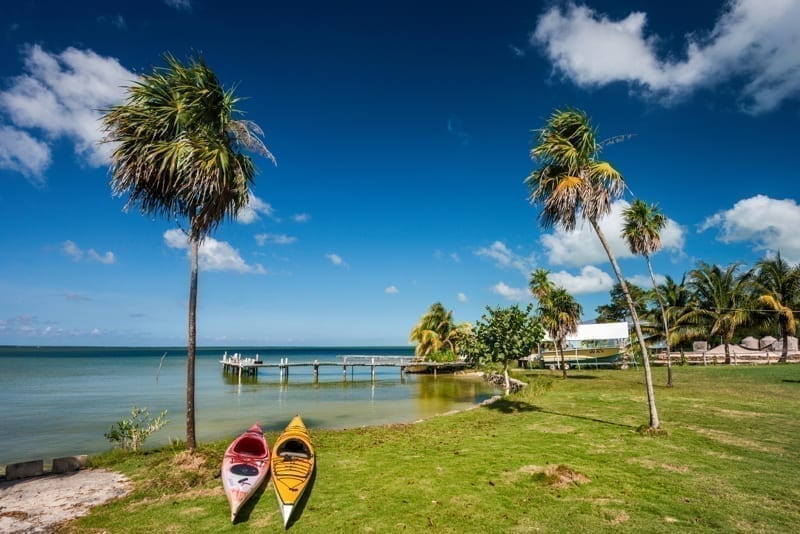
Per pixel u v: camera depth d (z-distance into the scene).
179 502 8.56
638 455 10.70
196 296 11.23
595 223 13.22
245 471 9.55
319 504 8.32
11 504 8.53
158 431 18.69
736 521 7.12
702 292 44.00
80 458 10.92
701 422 14.20
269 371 65.25
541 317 34.09
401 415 23.02
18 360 96.94
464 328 57.12
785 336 41.25
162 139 10.62
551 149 13.21
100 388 37.31
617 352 52.00
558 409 17.95
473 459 10.82
